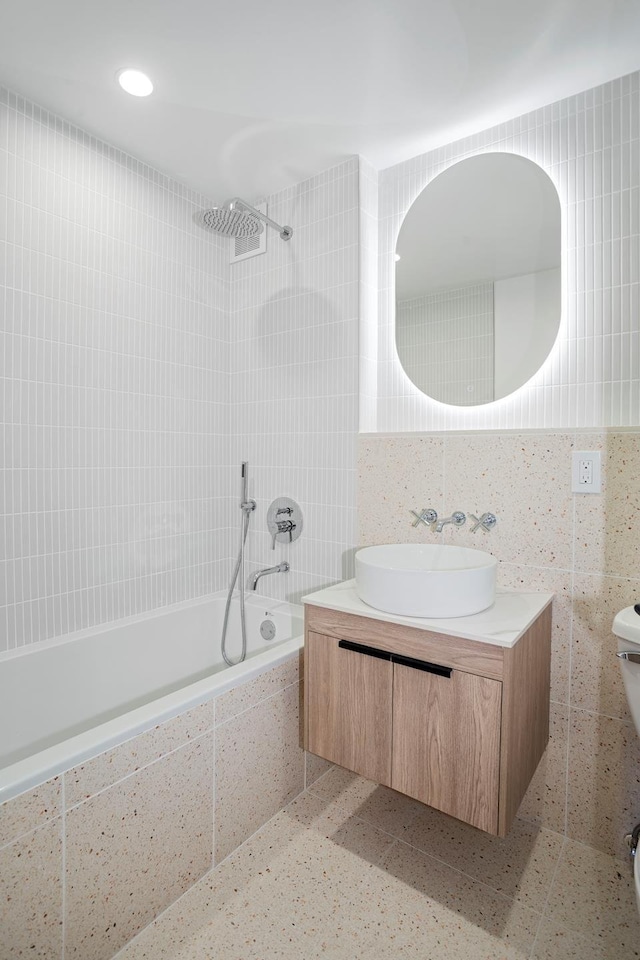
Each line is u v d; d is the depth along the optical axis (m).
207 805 1.46
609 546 1.55
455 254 1.98
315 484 2.25
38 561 1.84
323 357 2.21
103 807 1.19
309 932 1.29
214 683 1.49
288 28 1.45
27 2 1.37
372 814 1.73
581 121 1.70
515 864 1.52
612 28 1.43
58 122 1.86
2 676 1.69
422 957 1.22
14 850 1.03
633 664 1.25
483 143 1.92
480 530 1.79
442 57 1.56
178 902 1.37
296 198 2.30
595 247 1.67
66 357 1.91
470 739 1.30
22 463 1.79
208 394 2.47
